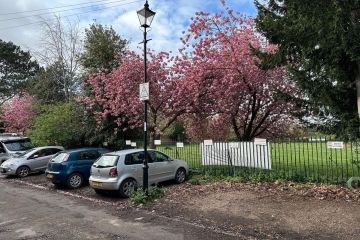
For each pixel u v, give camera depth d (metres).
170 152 17.61
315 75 11.15
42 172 19.72
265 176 12.07
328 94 10.83
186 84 15.47
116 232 7.63
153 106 16.86
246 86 15.59
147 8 10.97
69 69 29.06
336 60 9.54
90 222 8.63
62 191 13.89
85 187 14.48
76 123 21.61
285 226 7.36
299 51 10.03
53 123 21.69
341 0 8.06
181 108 16.55
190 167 15.62
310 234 6.79
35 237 7.48
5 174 19.03
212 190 11.39
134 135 20.06
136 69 16.53
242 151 13.45
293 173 11.70
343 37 8.49
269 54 11.20
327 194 9.41
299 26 9.21
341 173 11.55
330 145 10.77
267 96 15.90
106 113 18.34
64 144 22.39
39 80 31.83
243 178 12.51
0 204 11.47
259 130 17.66
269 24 10.18
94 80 18.91
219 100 15.76
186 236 7.11
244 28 15.89
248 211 8.63
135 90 16.58
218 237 6.94
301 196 9.48
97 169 12.27
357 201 8.55
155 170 12.92
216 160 14.60
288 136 17.33
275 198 9.55
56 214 9.67
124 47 21.69
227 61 15.16
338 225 7.11
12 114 34.44
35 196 12.96
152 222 8.36
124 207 10.24
